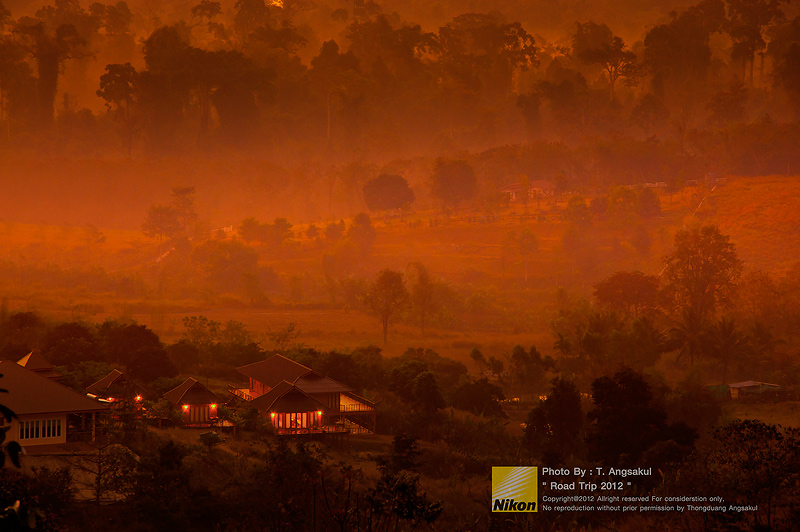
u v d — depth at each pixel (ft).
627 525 199.93
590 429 355.97
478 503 277.23
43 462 261.44
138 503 229.86
